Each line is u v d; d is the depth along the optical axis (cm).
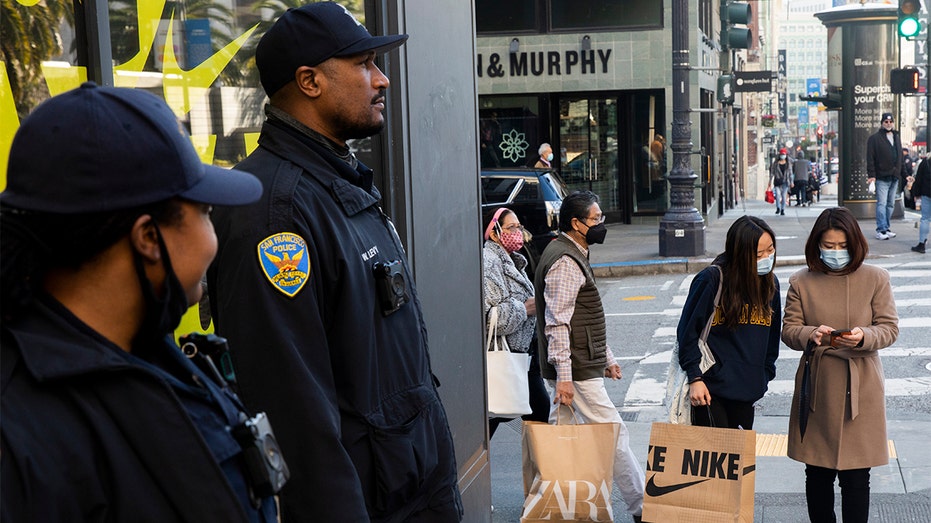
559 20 2130
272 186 246
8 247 135
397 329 265
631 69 2120
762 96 6650
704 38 2389
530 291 602
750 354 491
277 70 261
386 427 253
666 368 948
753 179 5512
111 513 136
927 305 1195
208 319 322
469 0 462
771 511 565
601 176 2222
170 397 142
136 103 144
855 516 488
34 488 126
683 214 1644
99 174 138
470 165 459
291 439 232
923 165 1630
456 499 281
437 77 423
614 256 1689
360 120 265
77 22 287
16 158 139
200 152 337
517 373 536
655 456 464
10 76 267
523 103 2166
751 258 481
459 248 443
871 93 2253
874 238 1861
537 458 478
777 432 735
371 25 382
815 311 488
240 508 145
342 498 232
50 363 133
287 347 233
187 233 150
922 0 1966
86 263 141
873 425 481
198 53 337
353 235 255
